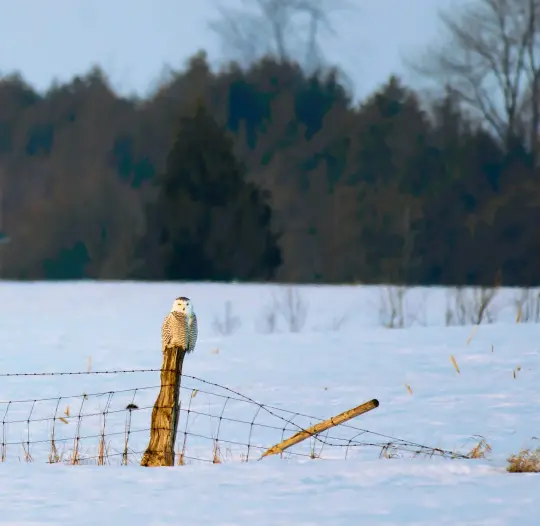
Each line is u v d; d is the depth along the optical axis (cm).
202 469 3738
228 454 4431
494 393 5912
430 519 2911
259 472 3659
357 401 5784
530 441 4606
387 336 8556
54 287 17688
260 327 10725
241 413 5516
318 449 4488
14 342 9412
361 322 11031
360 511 3031
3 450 4497
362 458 4188
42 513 3059
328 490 3347
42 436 5012
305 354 7700
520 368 6681
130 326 11094
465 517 2927
